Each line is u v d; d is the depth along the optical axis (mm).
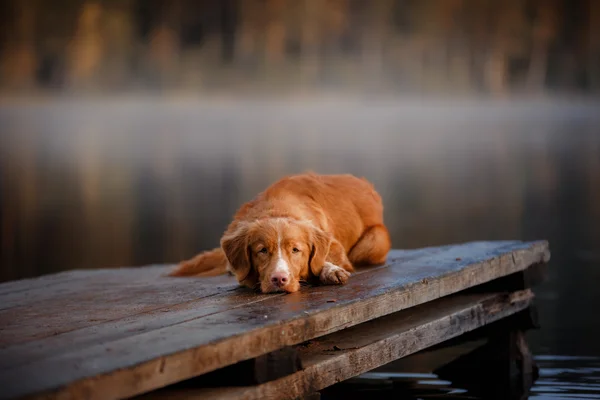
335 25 77062
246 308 4547
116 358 3596
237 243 5113
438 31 79000
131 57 74000
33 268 12211
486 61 79688
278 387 4191
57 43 71625
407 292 5121
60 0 71562
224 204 19266
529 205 18188
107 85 73188
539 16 79750
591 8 79312
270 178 24359
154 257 12953
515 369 6520
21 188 23047
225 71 75750
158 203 19625
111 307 4875
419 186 22000
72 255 13250
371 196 6207
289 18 76312
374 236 5938
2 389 3197
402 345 5117
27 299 5336
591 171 25812
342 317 4594
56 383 3262
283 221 5090
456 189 21281
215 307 4625
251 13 75938
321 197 5820
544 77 80125
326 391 6117
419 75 78250
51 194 21625
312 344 4852
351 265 5574
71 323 4430
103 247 13984
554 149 35125
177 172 26938
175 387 4086
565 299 9266
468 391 6121
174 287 5480
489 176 24500
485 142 39906
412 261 6035
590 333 7723
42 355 3688
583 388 6180
